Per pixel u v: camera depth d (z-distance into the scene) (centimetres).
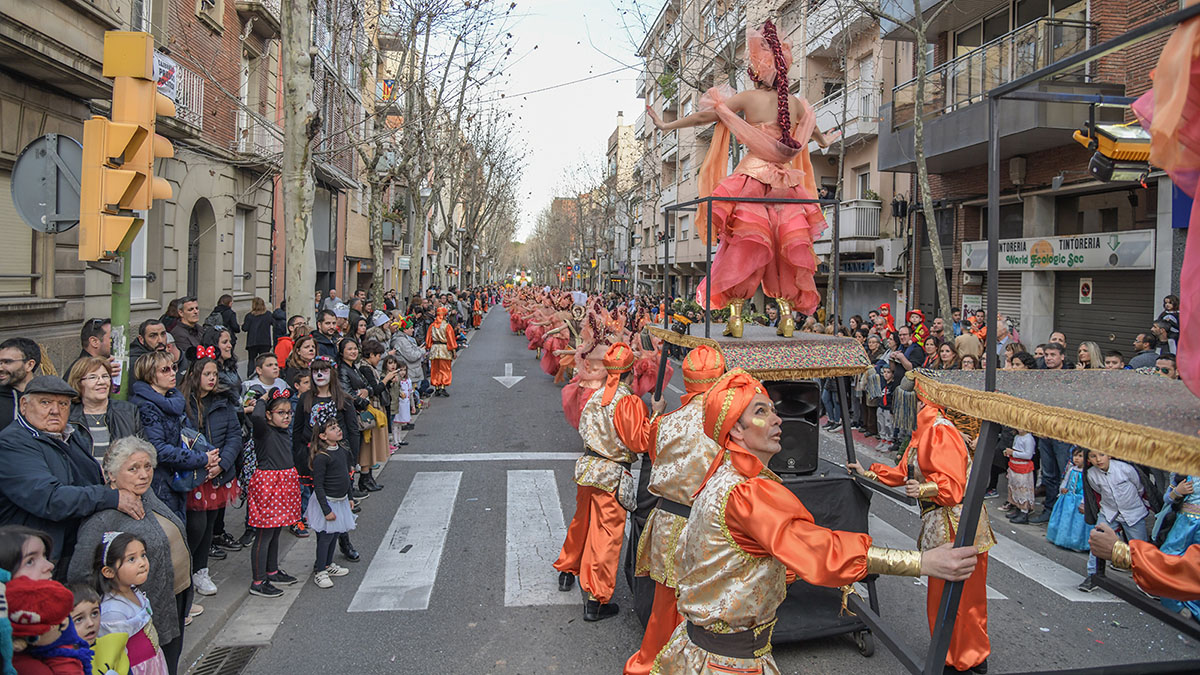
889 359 1123
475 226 4256
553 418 1373
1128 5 1142
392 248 4162
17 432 407
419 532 753
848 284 2362
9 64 1040
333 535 632
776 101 577
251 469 677
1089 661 502
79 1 1075
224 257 1862
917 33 1084
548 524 779
